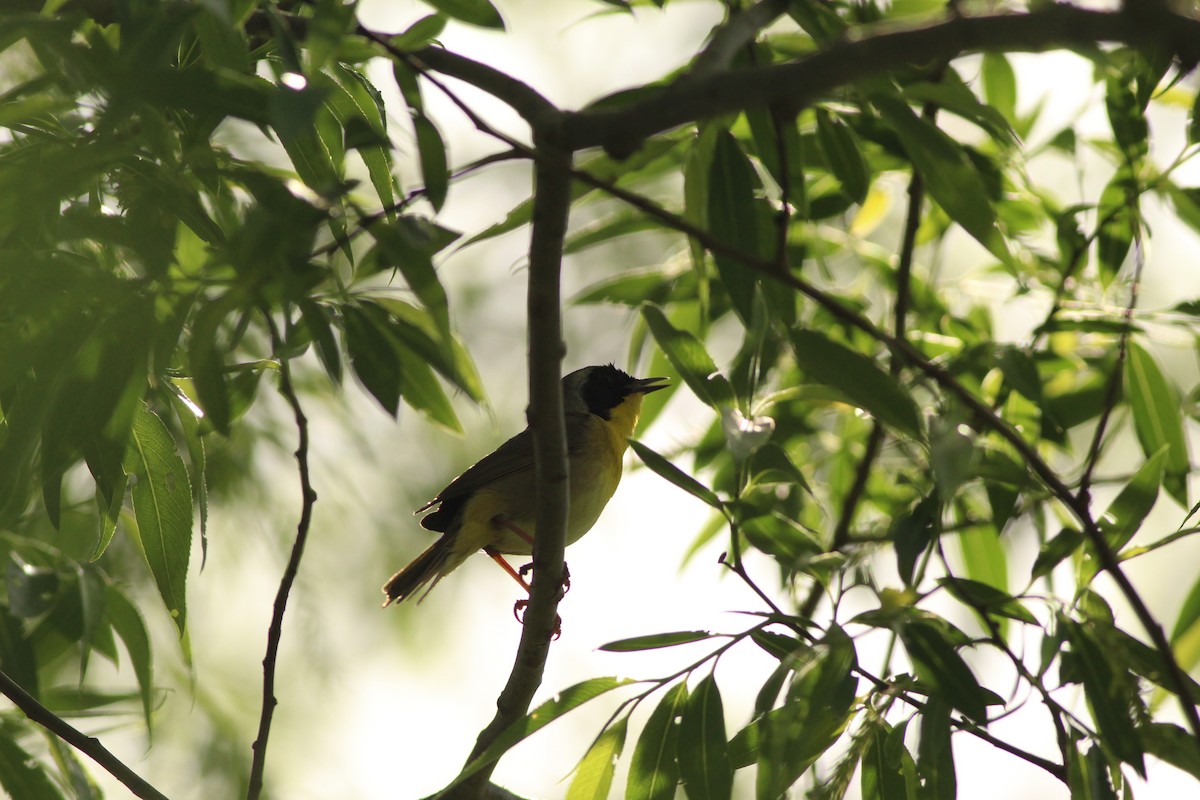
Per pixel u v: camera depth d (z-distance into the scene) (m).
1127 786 6.46
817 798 6.45
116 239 5.28
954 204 6.98
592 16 7.71
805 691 5.69
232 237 5.25
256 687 13.99
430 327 6.35
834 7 8.46
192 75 5.32
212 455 11.61
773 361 8.72
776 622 6.56
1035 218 10.64
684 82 5.05
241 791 13.09
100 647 8.99
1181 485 9.34
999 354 8.49
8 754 8.38
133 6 5.29
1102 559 5.68
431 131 5.34
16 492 6.66
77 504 9.90
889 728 6.83
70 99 5.92
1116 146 9.62
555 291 5.71
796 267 10.69
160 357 5.25
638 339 11.09
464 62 5.74
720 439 11.20
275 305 5.37
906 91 6.78
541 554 6.99
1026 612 6.65
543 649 7.38
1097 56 5.17
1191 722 5.41
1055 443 9.66
